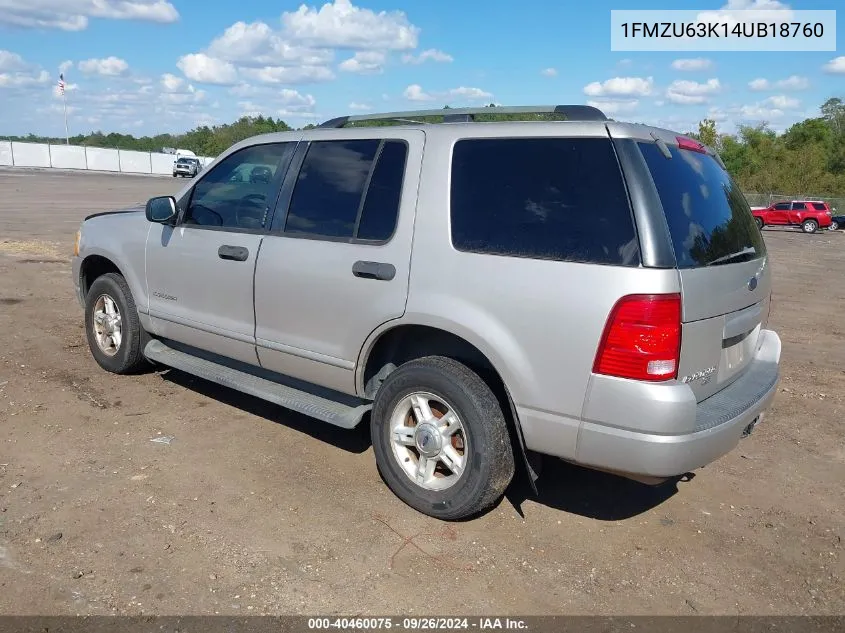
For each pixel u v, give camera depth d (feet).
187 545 10.93
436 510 11.96
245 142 15.35
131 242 17.22
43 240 46.42
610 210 10.25
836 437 16.88
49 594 9.59
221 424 15.81
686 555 11.44
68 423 15.40
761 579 10.87
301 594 9.92
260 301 14.25
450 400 11.59
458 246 11.43
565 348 10.34
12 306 26.35
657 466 9.95
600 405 10.14
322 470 13.78
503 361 10.89
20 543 10.73
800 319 32.96
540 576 10.66
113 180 149.89
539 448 10.96
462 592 10.17
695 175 11.65
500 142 11.49
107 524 11.41
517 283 10.73
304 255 13.37
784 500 13.53
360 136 13.30
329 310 13.05
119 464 13.56
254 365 15.12
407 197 12.19
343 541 11.32
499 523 12.17
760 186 193.36
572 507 12.89
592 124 10.73
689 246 10.41
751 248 12.47
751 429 12.20
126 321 17.72
